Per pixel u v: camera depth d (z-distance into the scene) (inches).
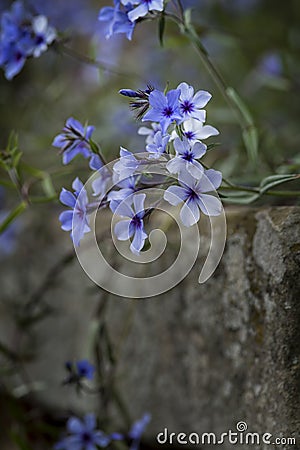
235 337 25.5
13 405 30.8
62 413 31.9
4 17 28.0
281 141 34.1
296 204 27.2
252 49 37.4
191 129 21.8
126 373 29.8
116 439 27.7
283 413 23.6
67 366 27.3
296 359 23.5
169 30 37.7
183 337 27.7
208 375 26.9
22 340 33.3
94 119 36.9
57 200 28.3
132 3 23.2
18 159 26.9
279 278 23.6
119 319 29.9
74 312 31.4
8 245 33.4
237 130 34.3
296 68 35.7
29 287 33.2
